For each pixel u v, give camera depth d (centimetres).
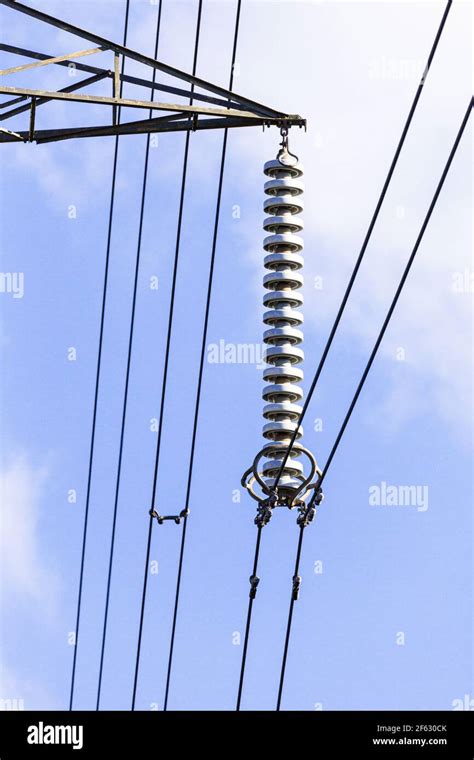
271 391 1955
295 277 2011
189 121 2173
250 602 1933
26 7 2053
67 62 2277
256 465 1900
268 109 2125
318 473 1895
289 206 2039
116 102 2112
